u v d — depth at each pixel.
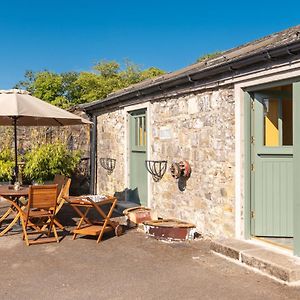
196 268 5.05
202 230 6.75
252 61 5.27
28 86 29.08
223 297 4.12
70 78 27.36
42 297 4.19
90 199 6.72
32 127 12.68
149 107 8.46
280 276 4.51
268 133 5.82
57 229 7.45
